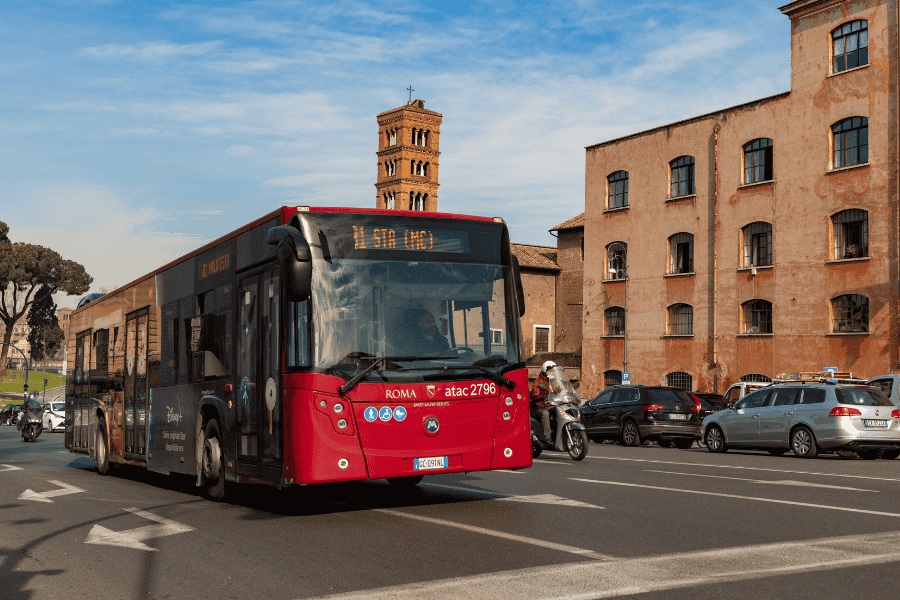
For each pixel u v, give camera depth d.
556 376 18.38
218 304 11.55
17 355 154.25
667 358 46.25
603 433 26.77
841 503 10.06
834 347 38.25
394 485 12.66
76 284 103.75
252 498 11.74
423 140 98.75
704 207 44.91
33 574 6.98
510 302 10.13
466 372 9.62
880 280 36.72
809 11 40.00
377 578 6.37
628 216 49.09
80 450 18.83
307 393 9.05
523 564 6.71
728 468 15.45
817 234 39.28
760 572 6.30
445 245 9.91
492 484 12.62
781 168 41.09
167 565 7.16
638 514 9.26
